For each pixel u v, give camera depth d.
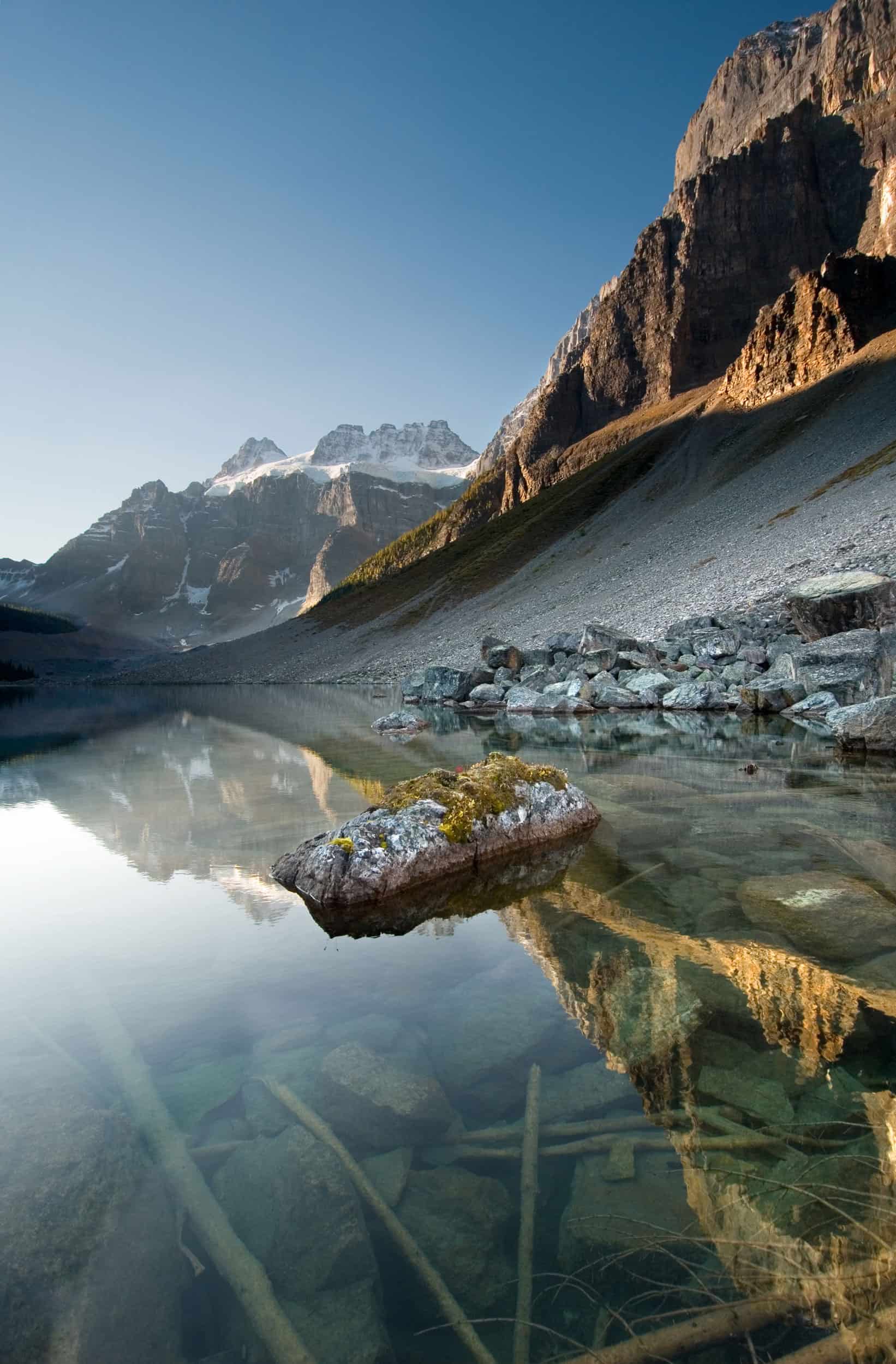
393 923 5.52
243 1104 3.25
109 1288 2.28
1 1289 2.19
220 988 4.45
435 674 35.44
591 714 24.39
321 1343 2.09
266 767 15.00
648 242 151.50
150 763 16.70
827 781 10.64
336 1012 4.09
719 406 113.62
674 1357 1.94
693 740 16.14
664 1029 3.65
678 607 41.53
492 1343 2.06
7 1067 3.54
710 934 4.85
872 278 104.25
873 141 143.00
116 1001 4.29
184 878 6.95
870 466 54.84
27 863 7.68
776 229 145.50
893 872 6.03
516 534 115.56
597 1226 2.45
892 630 20.12
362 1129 3.05
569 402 159.75
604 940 4.90
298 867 6.60
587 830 8.07
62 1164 2.76
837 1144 2.69
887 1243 2.21
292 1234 2.51
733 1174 2.62
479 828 7.09
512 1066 3.46
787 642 24.92
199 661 157.25
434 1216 2.59
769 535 51.16
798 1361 1.88
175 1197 2.68
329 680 87.50
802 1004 3.81
